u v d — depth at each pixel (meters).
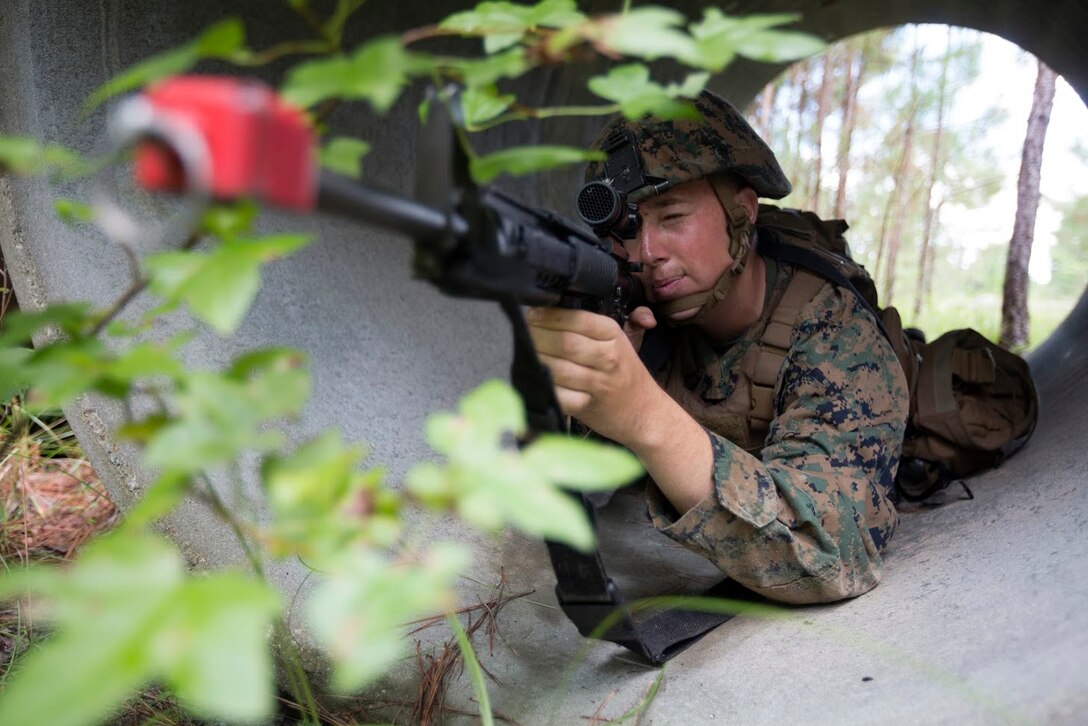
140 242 1.66
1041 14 4.02
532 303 1.12
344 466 0.53
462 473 0.50
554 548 1.25
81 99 1.56
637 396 1.38
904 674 1.24
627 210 1.58
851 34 5.14
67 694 0.38
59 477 2.50
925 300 10.27
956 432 2.30
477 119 0.75
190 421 0.54
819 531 1.56
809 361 1.86
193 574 1.60
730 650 1.55
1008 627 1.26
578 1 3.52
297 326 2.14
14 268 1.53
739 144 1.84
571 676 1.56
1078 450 2.06
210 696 0.38
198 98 0.43
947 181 11.05
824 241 2.37
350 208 0.57
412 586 0.46
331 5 2.29
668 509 1.59
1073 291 11.58
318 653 1.56
